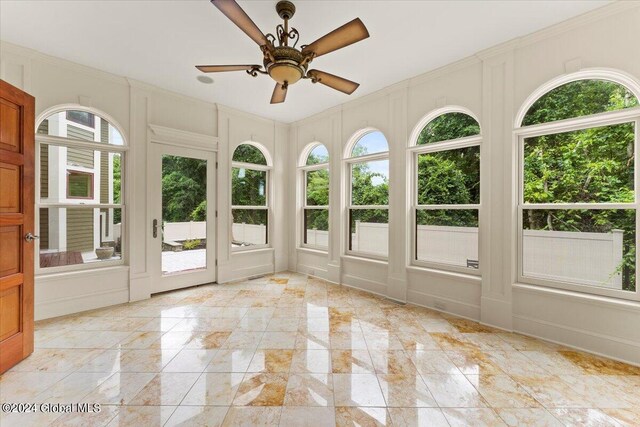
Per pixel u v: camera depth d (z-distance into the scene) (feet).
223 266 14.20
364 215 13.46
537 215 8.73
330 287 13.56
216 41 8.64
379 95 12.23
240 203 15.28
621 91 7.42
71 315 9.83
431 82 10.63
